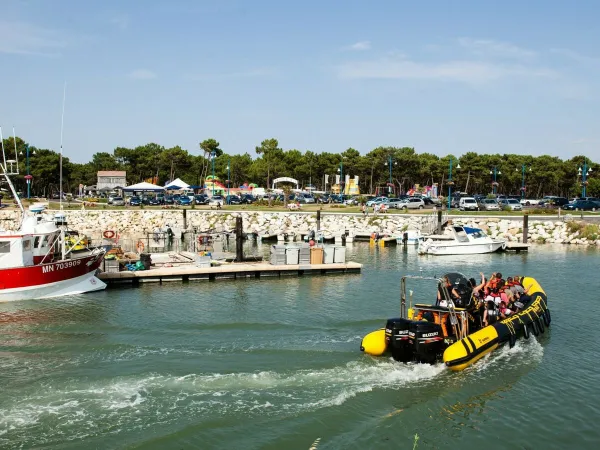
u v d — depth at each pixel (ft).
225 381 46.62
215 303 76.59
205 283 92.22
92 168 381.60
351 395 44.42
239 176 379.76
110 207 224.53
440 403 43.68
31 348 55.52
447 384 47.03
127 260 100.22
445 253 133.18
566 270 108.06
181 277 93.50
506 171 338.13
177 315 69.41
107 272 90.17
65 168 326.65
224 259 109.91
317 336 59.88
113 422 39.40
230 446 36.76
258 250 146.41
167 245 154.30
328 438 38.06
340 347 55.77
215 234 129.18
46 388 44.96
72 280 82.28
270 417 40.60
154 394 44.04
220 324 64.69
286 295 82.28
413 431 39.42
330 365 50.44
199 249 130.82
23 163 299.38
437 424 40.55
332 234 165.27
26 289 77.82
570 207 217.56
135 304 75.87
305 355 53.21
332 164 359.46
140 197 240.12
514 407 43.47
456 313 52.16
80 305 75.25
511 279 65.98
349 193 284.61
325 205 243.60
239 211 205.77
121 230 194.18
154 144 399.44
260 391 44.91
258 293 83.76
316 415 41.01
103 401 42.68
